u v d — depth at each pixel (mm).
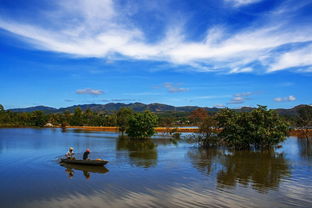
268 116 43750
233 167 29984
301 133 76562
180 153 41406
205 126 49750
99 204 17453
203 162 33062
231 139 44875
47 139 67438
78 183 22625
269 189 20984
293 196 19188
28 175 25578
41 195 19328
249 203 17656
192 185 22109
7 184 22281
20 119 163750
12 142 58375
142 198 18688
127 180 23703
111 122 155125
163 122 117625
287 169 28922
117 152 42344
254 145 46969
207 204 17453
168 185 22062
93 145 52875
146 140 65500
